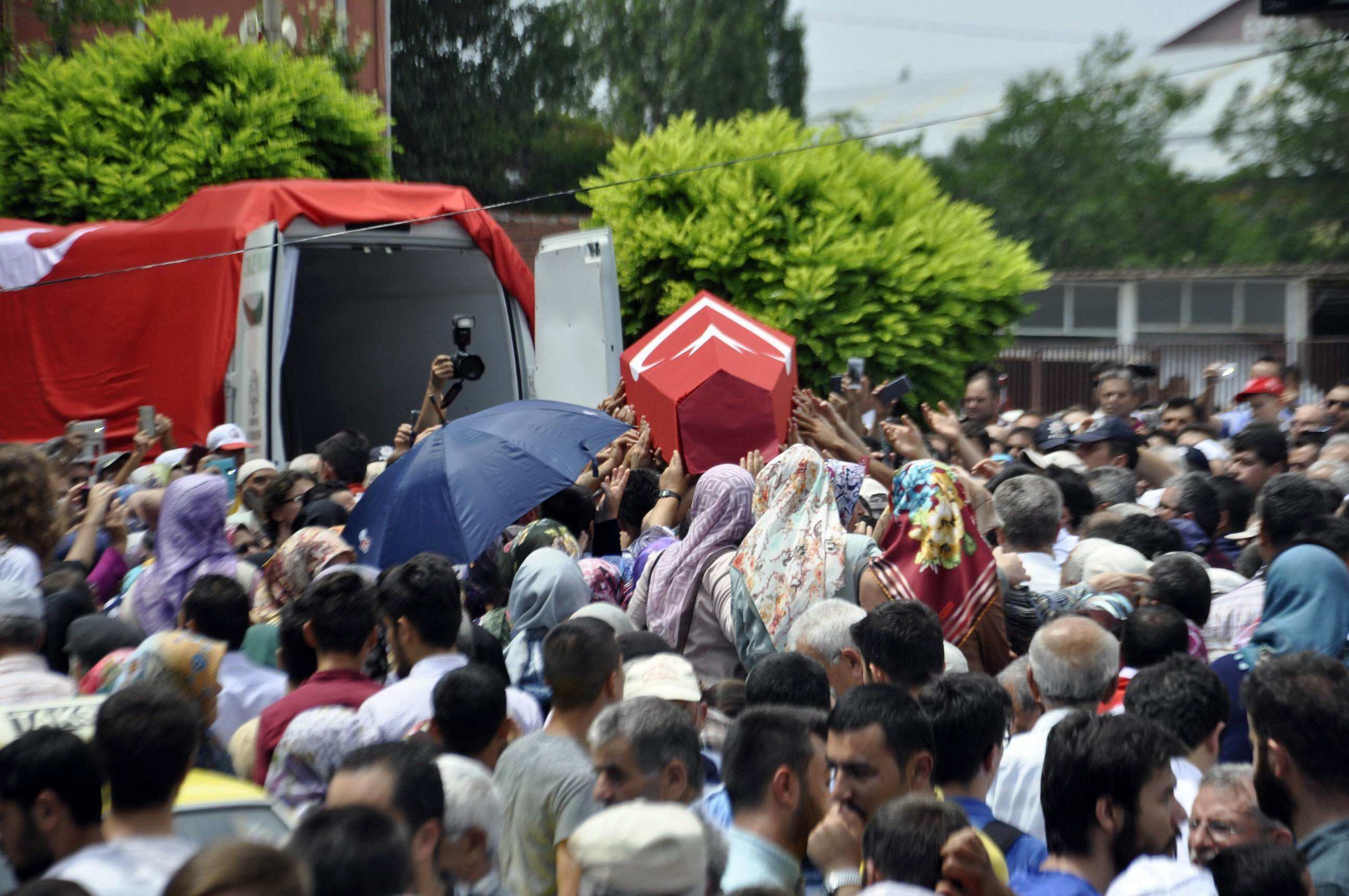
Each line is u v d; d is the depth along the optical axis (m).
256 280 29.30
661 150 42.59
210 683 12.25
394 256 35.72
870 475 19.38
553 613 14.31
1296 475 15.12
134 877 8.40
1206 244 82.31
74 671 14.27
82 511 23.06
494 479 18.61
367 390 38.53
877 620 11.62
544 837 10.23
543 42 99.44
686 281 41.91
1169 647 12.95
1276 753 9.53
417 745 8.67
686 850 6.60
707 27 104.50
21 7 53.66
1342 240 78.88
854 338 39.44
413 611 12.59
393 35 93.62
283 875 5.97
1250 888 8.28
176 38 47.66
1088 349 71.75
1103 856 9.26
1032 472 19.09
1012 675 12.98
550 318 33.12
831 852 9.16
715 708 12.52
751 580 14.62
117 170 45.53
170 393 31.09
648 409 21.77
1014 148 84.50
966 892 7.93
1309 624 13.33
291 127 48.97
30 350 33.53
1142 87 79.50
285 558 16.03
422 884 8.34
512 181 97.38
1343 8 15.92
